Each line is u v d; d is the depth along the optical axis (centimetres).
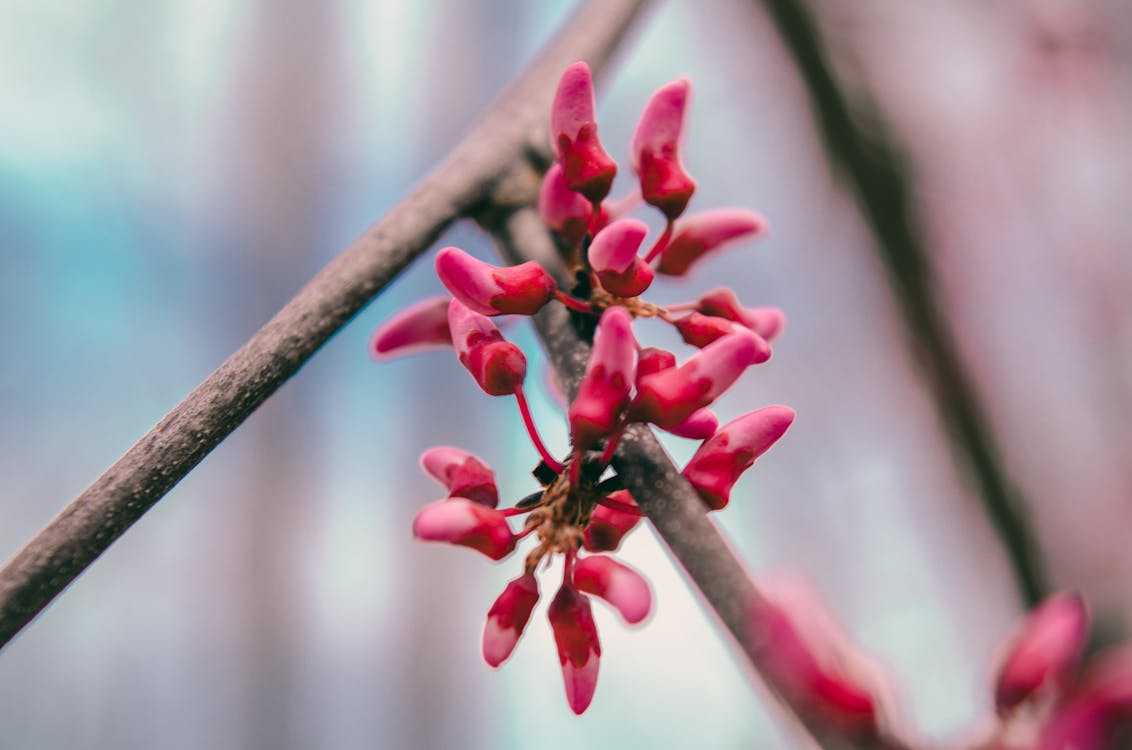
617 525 15
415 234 16
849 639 14
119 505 14
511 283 15
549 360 15
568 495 14
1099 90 38
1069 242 37
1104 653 29
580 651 14
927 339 32
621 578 14
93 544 14
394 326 16
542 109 17
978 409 31
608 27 19
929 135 35
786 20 33
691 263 16
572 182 15
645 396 14
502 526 14
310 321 15
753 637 13
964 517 40
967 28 37
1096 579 30
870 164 33
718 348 14
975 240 37
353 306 15
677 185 16
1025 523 31
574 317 15
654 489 14
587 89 15
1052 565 31
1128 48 38
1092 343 36
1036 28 38
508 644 14
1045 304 37
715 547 14
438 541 14
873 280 41
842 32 34
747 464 15
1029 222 37
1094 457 34
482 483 15
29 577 14
